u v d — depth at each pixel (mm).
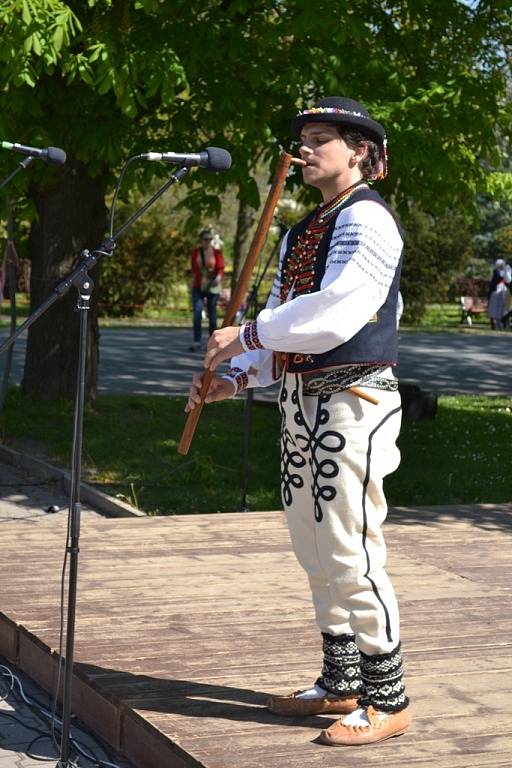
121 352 23203
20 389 14664
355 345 4043
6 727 5133
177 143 12398
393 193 14047
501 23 14094
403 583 6668
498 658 5336
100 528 7941
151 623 5809
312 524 4301
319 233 4156
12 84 11523
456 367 23047
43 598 6230
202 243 24109
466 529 8172
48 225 14008
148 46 11234
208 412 14914
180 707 4664
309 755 4172
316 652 5387
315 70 11906
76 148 12203
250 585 6551
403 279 36438
